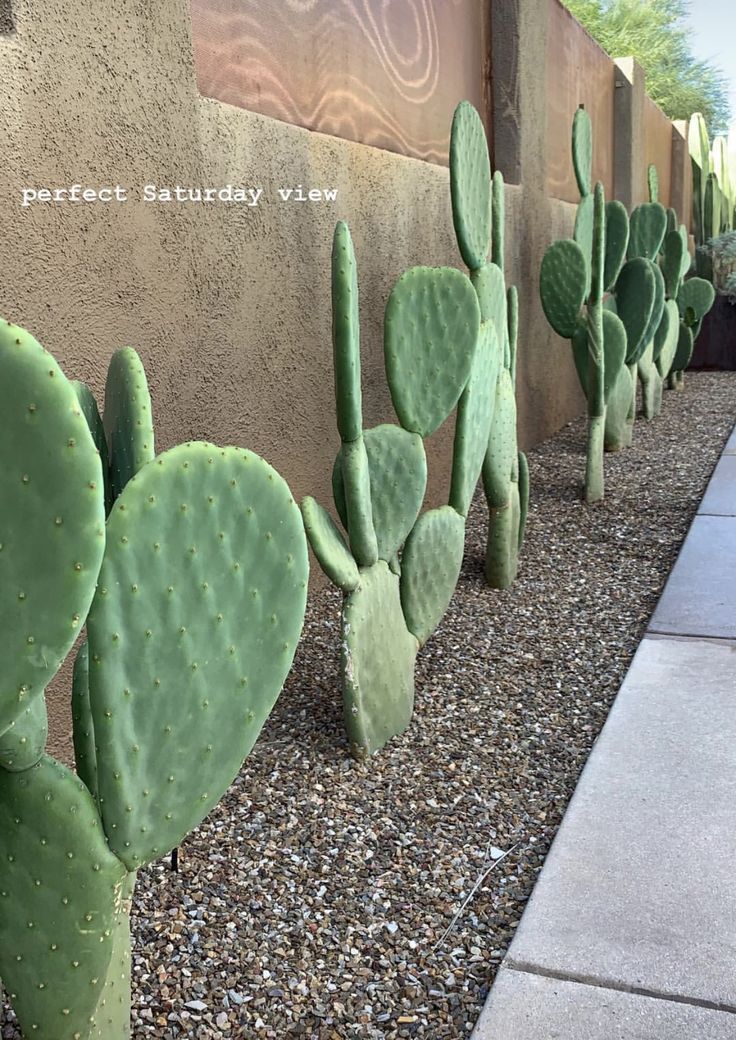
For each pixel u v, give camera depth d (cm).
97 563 132
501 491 464
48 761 152
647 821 274
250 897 249
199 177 354
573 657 399
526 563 524
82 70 291
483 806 292
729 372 1381
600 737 324
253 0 414
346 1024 209
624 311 781
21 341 126
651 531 575
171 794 161
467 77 696
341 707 353
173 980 220
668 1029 200
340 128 500
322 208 450
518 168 754
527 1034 200
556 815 287
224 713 165
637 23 3350
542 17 783
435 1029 207
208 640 160
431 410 341
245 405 399
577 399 1030
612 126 1190
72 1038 163
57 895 154
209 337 369
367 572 313
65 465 128
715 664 377
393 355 330
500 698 364
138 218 322
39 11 272
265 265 405
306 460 454
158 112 328
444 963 227
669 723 331
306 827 280
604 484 693
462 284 336
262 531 164
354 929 238
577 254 626
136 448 184
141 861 160
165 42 329
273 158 405
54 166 283
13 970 158
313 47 466
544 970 218
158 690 156
